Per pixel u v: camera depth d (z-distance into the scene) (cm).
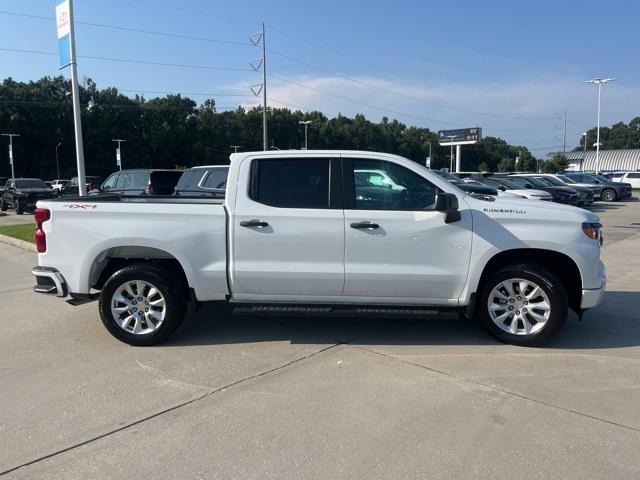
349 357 496
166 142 10344
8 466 320
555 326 504
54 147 9306
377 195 515
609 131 13975
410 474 307
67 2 1546
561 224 504
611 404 394
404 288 514
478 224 504
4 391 426
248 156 523
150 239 515
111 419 377
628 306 676
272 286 520
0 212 2608
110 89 10794
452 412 383
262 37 4653
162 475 309
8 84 9769
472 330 577
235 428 362
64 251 529
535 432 354
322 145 11906
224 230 514
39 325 611
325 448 336
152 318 532
